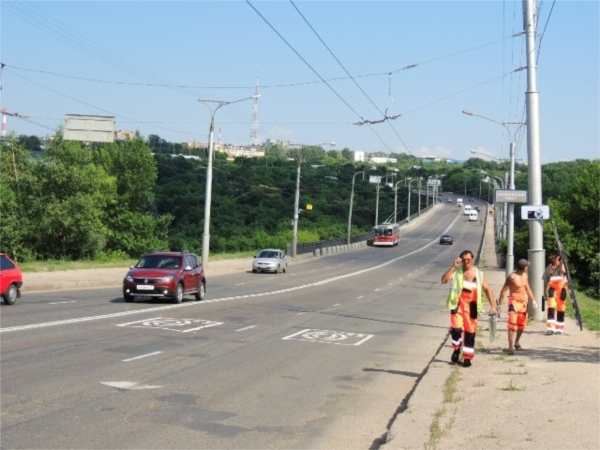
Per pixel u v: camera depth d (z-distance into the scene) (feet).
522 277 49.55
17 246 191.62
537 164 71.97
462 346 46.88
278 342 54.60
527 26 71.72
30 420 27.14
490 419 28.43
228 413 30.30
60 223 196.44
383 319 80.48
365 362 47.16
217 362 43.34
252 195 326.44
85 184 203.41
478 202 609.83
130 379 36.09
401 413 29.89
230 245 252.83
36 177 199.52
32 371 36.68
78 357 41.78
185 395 33.24
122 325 58.75
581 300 112.37
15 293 73.36
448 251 305.73
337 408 32.65
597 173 201.46
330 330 65.46
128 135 263.90
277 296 107.14
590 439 25.08
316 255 262.67
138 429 26.73
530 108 71.92
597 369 41.57
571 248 193.47
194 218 283.79
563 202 207.72
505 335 60.49
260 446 25.54
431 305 107.24
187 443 25.27
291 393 35.37
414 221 446.19
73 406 29.73
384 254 283.59
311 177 413.18
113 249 246.88
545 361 45.27
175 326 60.39
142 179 260.62
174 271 82.94
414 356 51.21
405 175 565.94
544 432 26.16
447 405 31.40
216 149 464.65
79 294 90.17
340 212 376.68
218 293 107.24
